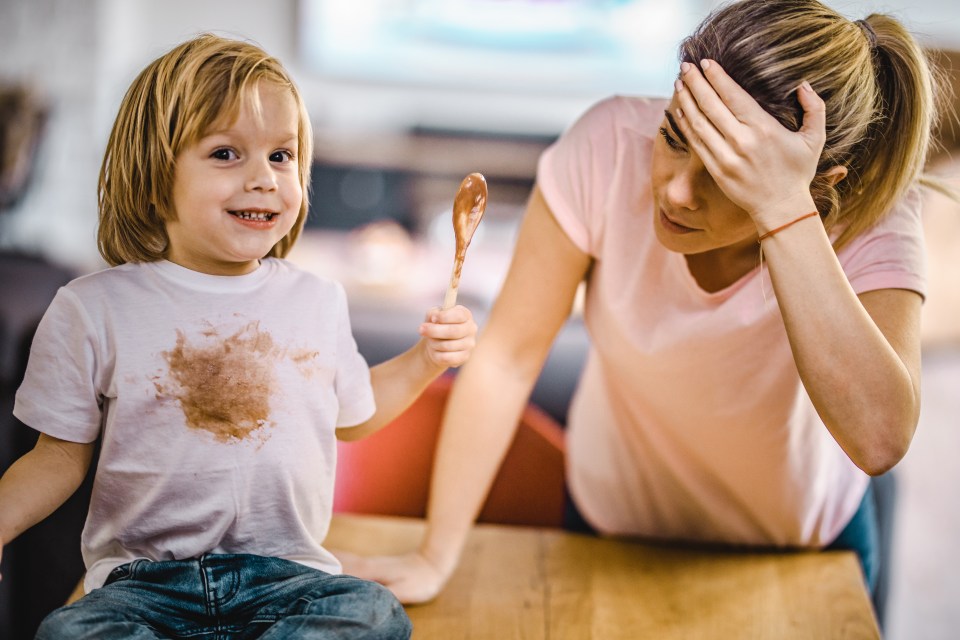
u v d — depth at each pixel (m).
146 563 0.83
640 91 4.62
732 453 1.17
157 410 0.82
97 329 0.82
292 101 0.84
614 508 1.38
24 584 1.52
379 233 3.32
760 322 1.04
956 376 4.21
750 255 1.03
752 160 0.82
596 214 1.10
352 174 4.47
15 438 1.41
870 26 0.95
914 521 2.87
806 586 1.16
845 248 1.00
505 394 1.17
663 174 0.90
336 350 0.91
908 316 0.96
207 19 4.50
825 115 0.85
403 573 1.10
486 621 1.06
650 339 1.10
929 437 3.55
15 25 4.04
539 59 4.60
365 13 4.52
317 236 4.20
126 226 0.85
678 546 1.28
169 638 0.81
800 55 0.84
